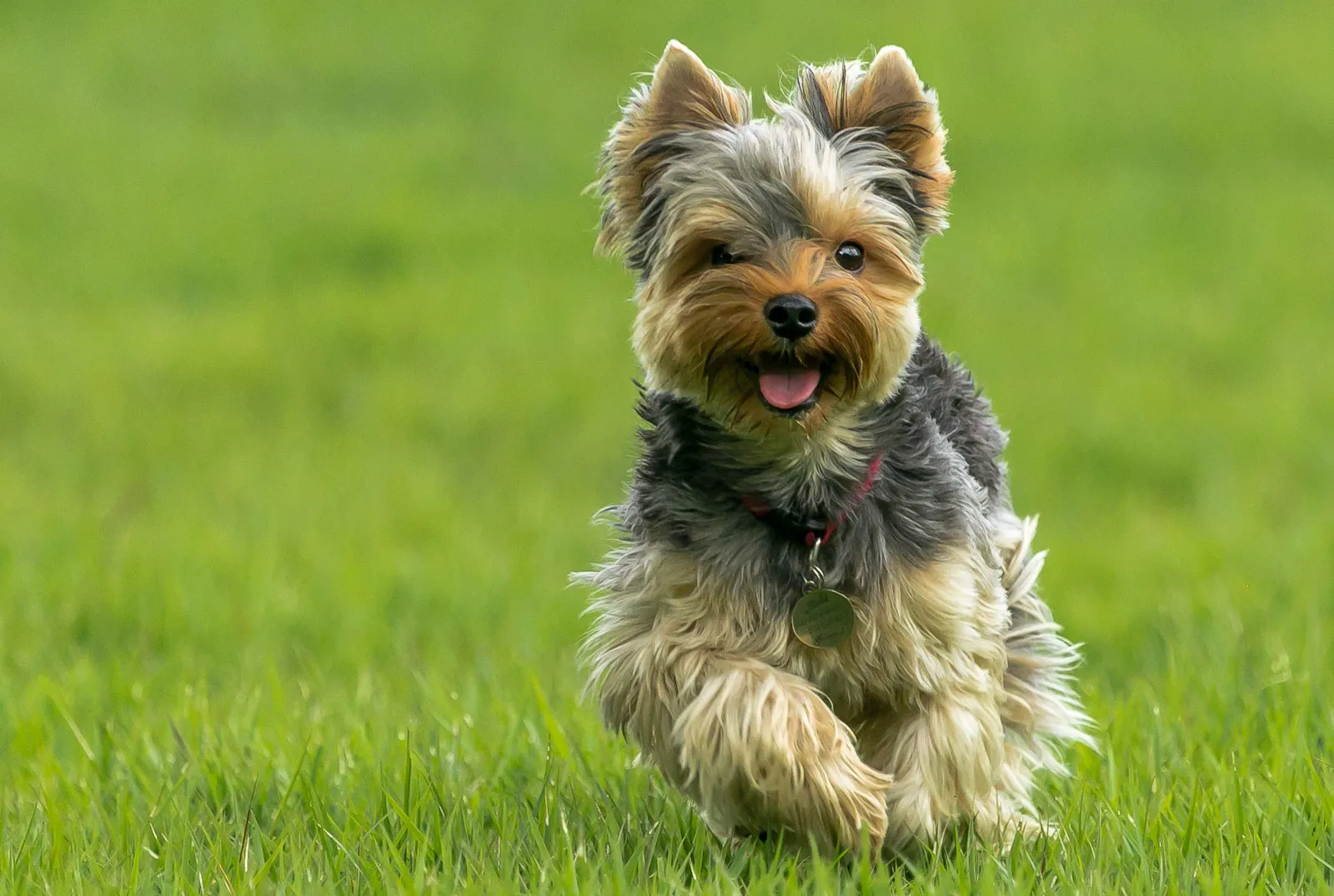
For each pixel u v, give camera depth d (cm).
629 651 729
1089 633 1190
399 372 2362
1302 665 976
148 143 3647
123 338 2484
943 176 811
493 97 4022
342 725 921
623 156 804
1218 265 2877
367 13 4609
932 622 708
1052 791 828
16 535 1534
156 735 911
